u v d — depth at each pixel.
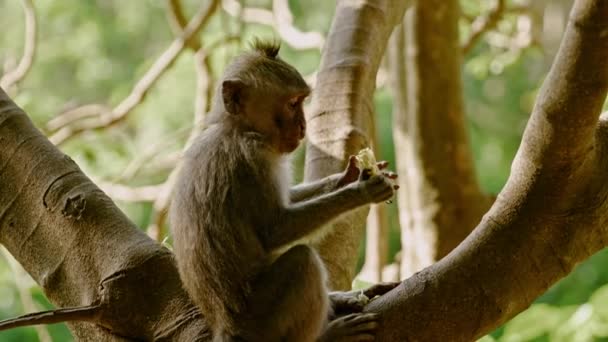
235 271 7.93
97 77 27.48
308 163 9.36
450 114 14.77
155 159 21.00
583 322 12.62
